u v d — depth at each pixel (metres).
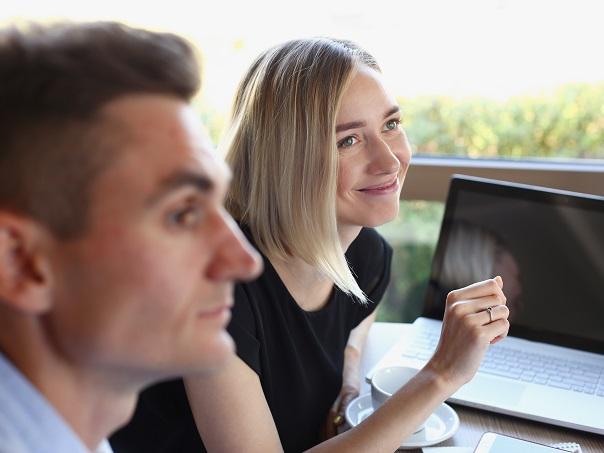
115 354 0.51
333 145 1.12
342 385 1.27
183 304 0.51
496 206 1.35
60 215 0.47
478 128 1.98
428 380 1.01
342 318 1.30
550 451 0.92
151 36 0.53
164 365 0.52
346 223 1.24
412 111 1.98
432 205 1.97
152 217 0.49
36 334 0.51
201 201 0.51
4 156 0.46
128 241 0.49
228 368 1.02
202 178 0.50
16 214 0.47
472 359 1.00
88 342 0.50
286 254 1.16
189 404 1.11
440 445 1.03
